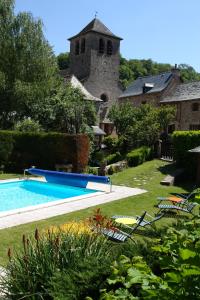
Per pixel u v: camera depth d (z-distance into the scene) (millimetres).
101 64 57938
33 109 33375
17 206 16844
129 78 83188
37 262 5172
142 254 4633
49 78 33938
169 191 18891
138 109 41094
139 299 2836
